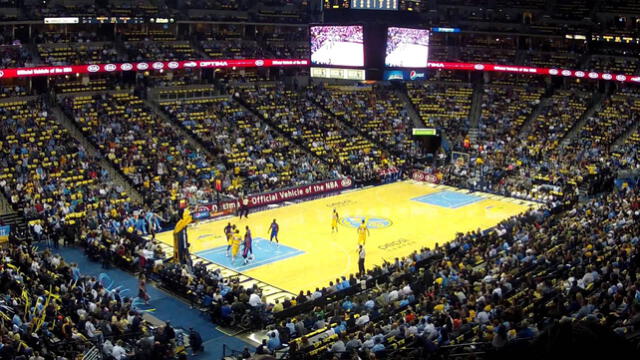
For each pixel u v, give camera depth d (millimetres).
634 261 26641
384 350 20047
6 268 28875
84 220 42312
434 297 26391
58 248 40781
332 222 45469
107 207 44312
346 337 22438
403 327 22594
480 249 35000
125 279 35562
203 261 39375
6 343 20891
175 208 47875
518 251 32344
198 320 30188
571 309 21172
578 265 27516
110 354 22750
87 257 39156
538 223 39219
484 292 26141
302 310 29016
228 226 39969
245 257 38969
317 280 36188
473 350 19469
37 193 44438
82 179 47812
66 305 26375
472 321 22891
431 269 31109
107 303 27734
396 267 33219
